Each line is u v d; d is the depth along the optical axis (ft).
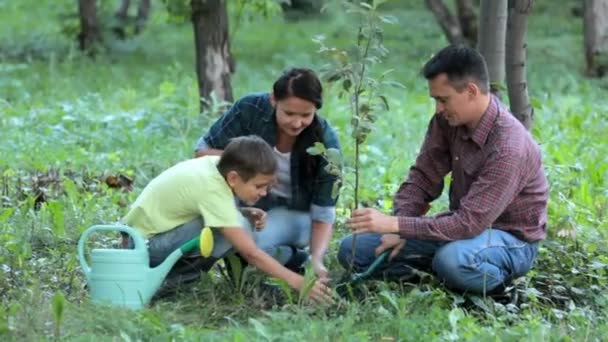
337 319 19.97
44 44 73.15
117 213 28.02
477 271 21.07
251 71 64.03
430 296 20.77
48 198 29.81
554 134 38.73
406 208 22.43
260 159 20.76
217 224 20.79
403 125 42.09
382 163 35.04
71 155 36.81
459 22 65.57
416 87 56.80
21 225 26.04
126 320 19.52
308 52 72.28
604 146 36.63
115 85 57.52
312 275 20.59
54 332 19.27
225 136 22.77
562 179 29.71
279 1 49.42
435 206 28.50
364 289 21.44
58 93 53.21
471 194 20.95
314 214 22.59
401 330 19.36
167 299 21.77
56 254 24.17
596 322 20.54
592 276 22.66
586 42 58.59
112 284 20.84
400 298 20.62
